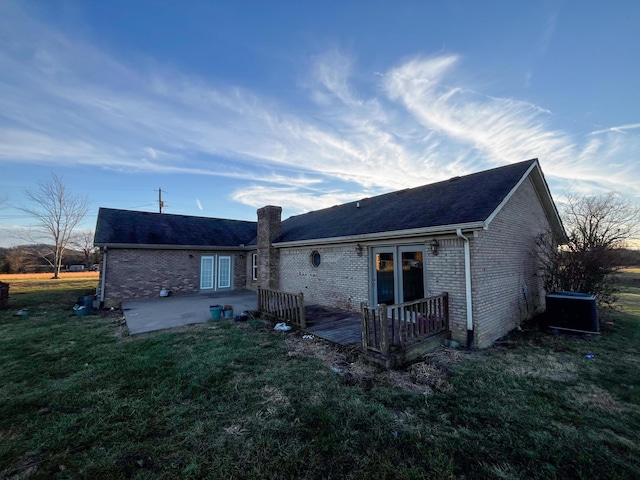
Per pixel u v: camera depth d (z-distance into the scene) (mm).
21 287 18812
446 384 4105
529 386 4059
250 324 7793
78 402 3602
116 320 8805
